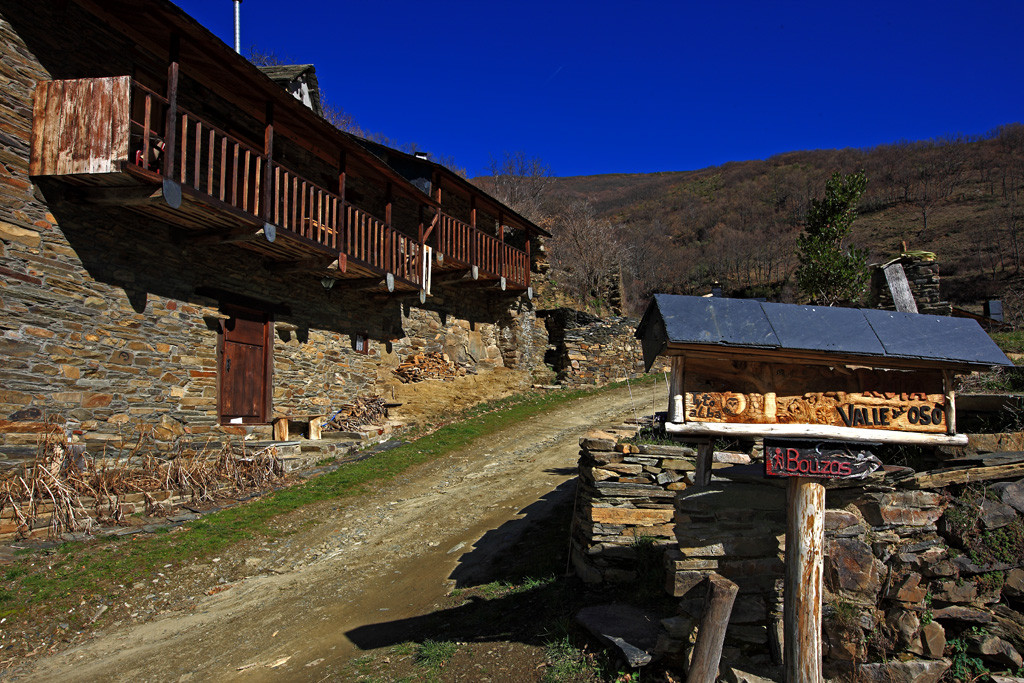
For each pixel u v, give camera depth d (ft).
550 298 82.64
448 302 59.06
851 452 11.93
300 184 40.34
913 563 15.39
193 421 32.17
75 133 24.59
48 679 16.88
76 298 26.78
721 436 12.59
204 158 32.94
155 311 30.42
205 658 18.02
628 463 19.89
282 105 33.04
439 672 15.84
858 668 14.80
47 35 25.77
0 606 19.03
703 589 15.69
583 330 69.21
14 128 24.56
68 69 26.53
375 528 27.94
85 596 20.33
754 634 15.38
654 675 14.69
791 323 11.94
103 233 27.94
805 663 12.23
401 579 23.02
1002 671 14.80
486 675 15.38
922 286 42.57
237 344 35.63
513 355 64.95
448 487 33.06
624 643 15.05
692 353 11.81
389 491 32.71
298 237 32.86
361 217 42.34
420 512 29.55
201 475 30.04
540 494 30.27
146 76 30.01
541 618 17.80
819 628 12.36
